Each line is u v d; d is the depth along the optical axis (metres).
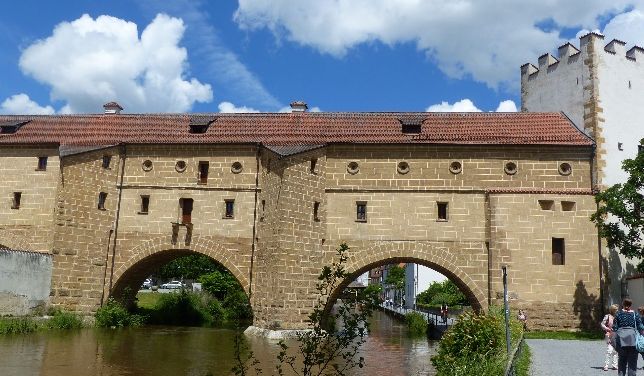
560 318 32.19
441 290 67.88
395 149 35.62
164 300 43.84
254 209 36.06
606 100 37.81
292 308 32.56
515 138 35.22
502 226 33.44
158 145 37.88
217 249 36.00
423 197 34.94
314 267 33.88
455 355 18.20
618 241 31.59
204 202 36.75
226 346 28.56
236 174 36.69
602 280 32.56
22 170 37.25
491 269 33.19
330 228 35.12
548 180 34.31
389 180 35.34
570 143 34.38
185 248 36.34
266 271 33.53
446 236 34.28
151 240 36.88
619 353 14.23
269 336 31.58
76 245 35.25
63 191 34.94
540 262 32.81
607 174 36.31
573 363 18.81
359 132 37.16
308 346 10.09
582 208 33.22
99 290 36.22
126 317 37.06
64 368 20.91
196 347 28.03
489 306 31.80
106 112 44.38
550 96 41.34
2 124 41.50
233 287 48.44
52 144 37.06
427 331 40.12
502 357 14.88
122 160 38.16
